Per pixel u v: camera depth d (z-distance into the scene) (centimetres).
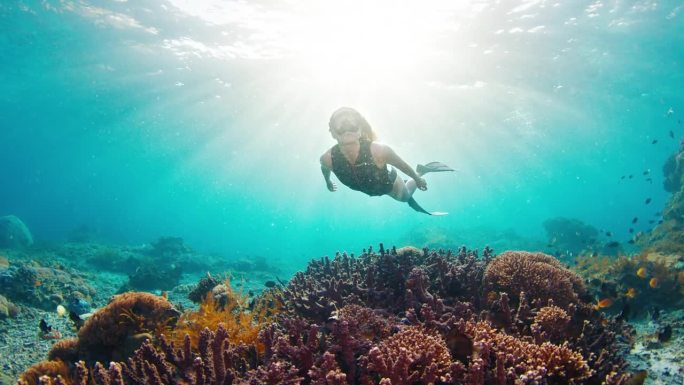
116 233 5416
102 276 1698
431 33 1888
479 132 4059
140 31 2003
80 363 317
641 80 2856
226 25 1891
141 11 1805
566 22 1842
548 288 503
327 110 3112
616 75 2683
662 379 502
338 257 774
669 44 2180
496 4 1659
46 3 1792
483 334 367
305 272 773
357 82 2525
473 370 297
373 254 763
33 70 2678
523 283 512
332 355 314
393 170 571
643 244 1756
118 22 1928
